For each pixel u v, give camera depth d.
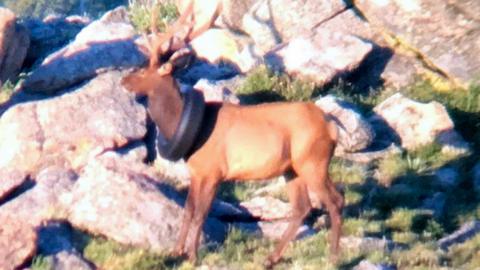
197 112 41.34
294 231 42.97
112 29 63.12
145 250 43.41
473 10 64.38
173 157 41.78
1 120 54.03
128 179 45.88
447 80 64.19
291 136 42.19
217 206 48.62
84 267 41.66
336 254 42.25
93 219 44.88
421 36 65.56
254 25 69.38
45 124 53.25
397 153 55.88
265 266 42.22
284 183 51.16
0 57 63.72
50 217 45.47
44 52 71.75
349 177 53.38
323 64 63.56
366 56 64.19
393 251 43.84
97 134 52.84
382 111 59.38
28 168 51.91
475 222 47.00
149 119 55.34
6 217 43.19
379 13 67.12
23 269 40.94
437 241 45.59
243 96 61.91
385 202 51.16
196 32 47.94
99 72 60.16
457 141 56.94
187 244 44.16
